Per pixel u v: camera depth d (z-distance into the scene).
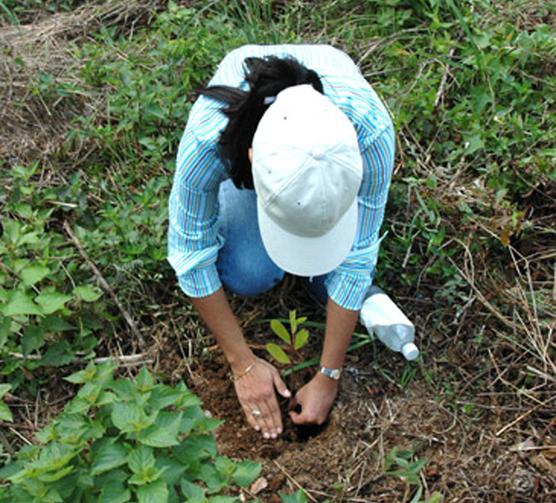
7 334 1.97
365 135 1.68
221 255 2.09
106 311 2.17
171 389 1.75
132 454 1.58
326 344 1.95
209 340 2.16
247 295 2.17
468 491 1.89
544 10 2.89
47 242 2.17
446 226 2.27
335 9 2.95
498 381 2.07
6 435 1.98
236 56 1.84
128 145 2.52
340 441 1.98
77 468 1.65
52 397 2.06
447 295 2.17
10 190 2.40
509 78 2.56
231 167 1.64
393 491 1.90
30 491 1.60
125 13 3.04
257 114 1.56
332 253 1.60
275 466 1.94
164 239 2.21
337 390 2.07
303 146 1.46
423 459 1.91
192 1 3.04
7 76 2.74
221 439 2.01
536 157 2.34
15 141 2.58
